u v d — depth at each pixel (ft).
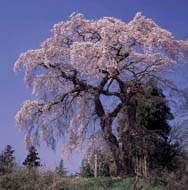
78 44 99.50
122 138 99.19
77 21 106.73
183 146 101.71
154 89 110.52
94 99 102.42
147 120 113.70
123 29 101.14
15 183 73.00
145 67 104.22
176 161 97.96
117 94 102.63
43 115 107.45
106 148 100.17
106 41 98.73
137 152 98.37
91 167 105.60
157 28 104.37
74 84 104.63
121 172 96.27
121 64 101.55
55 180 76.18
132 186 82.23
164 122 114.62
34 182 73.97
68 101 107.45
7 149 92.89
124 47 99.45
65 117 107.55
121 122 102.58
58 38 107.76
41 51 106.83
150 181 83.97
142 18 106.22
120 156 97.35
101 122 100.89
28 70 107.45
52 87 107.76
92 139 102.27
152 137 100.17
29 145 105.81
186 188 81.15
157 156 100.17
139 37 100.42
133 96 104.12
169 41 101.91
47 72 107.14
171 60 102.99
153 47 101.55
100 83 102.17
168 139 102.78
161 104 112.78
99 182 84.23
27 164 82.12
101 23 104.58
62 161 90.84
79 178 86.02
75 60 98.89
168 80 106.11
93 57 98.89
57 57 104.73
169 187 81.15
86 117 105.50
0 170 76.48
